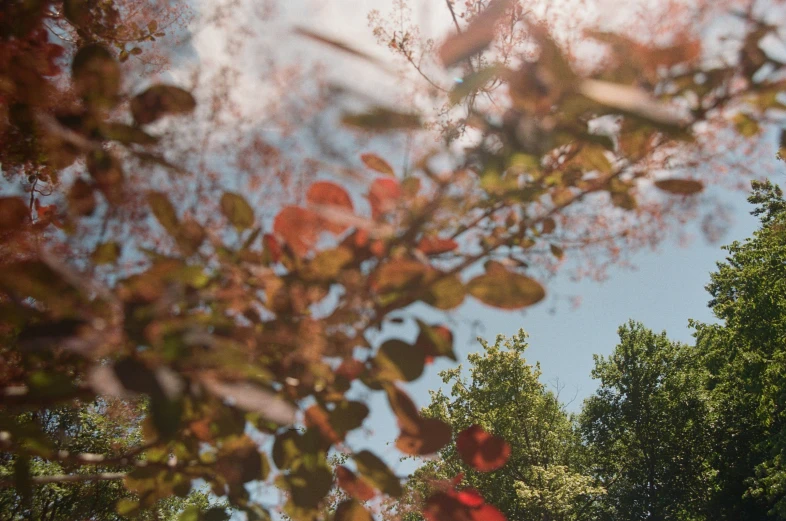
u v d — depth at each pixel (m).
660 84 0.87
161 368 0.72
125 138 0.97
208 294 0.91
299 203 1.01
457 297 0.96
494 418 25.56
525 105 0.79
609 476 32.47
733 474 29.83
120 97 1.02
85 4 1.28
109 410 1.11
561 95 0.75
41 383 0.90
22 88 1.07
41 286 0.74
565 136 0.80
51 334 0.73
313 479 1.14
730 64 0.87
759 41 0.85
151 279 0.78
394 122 0.77
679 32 0.84
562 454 30.11
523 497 23.44
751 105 0.93
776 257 25.48
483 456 1.14
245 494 1.20
